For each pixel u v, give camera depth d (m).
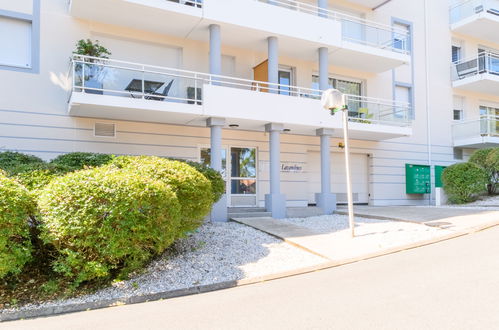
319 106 12.29
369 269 5.91
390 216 10.54
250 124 11.86
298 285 5.32
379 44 14.19
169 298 5.18
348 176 8.20
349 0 15.04
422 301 4.27
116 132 11.05
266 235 8.55
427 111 17.19
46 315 4.65
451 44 18.39
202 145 12.25
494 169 14.38
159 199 5.42
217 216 10.55
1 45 10.10
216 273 6.02
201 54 12.45
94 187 5.05
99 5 10.13
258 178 13.13
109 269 5.65
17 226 4.89
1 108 9.88
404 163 16.44
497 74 17.19
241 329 3.77
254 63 13.22
